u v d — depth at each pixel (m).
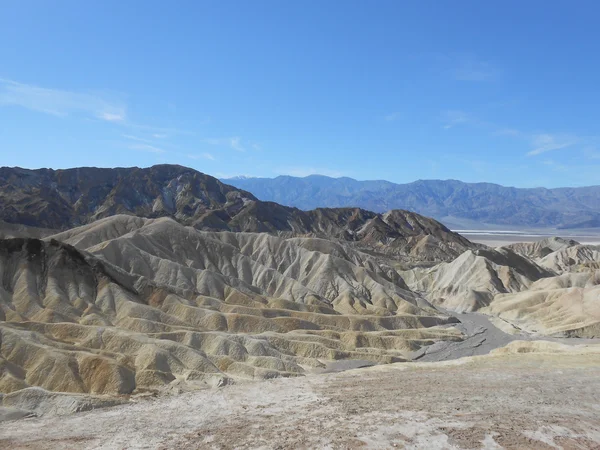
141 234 116.12
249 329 84.50
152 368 57.12
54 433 31.77
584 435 26.78
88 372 52.44
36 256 86.50
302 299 113.00
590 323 96.75
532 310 114.50
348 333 88.19
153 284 92.69
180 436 29.06
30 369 53.34
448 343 92.69
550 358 51.12
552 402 32.88
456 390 36.53
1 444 29.27
